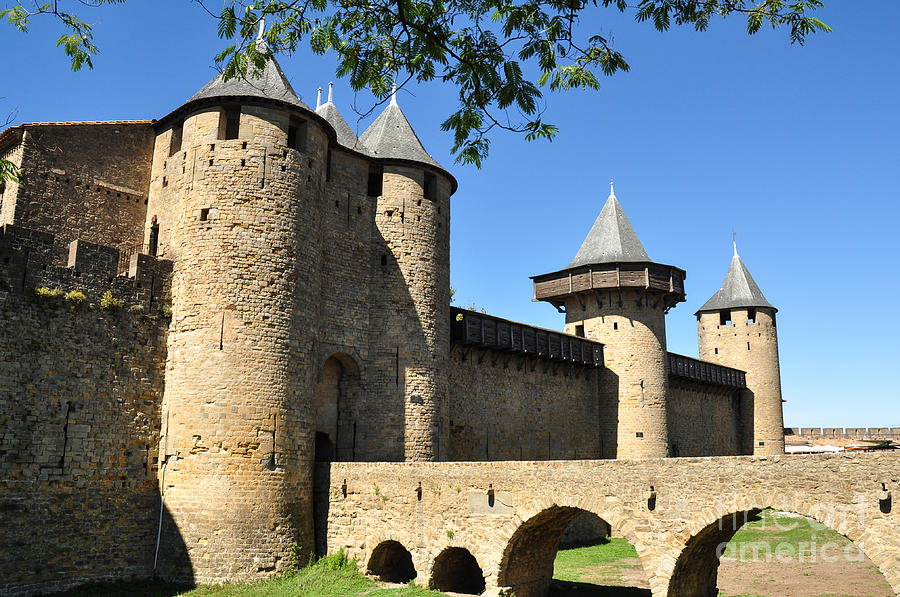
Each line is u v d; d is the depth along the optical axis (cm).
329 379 2564
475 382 3017
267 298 2169
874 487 1402
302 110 2348
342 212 2633
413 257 2705
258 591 1869
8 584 1786
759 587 2355
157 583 1975
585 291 3791
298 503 2133
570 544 3225
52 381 1944
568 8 882
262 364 2119
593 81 952
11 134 2248
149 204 2475
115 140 2442
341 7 924
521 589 2003
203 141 2264
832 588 2316
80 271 2055
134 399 2108
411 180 2780
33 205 2212
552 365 3484
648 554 1670
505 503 1897
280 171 2269
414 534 2038
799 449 5519
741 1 898
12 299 1906
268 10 917
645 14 909
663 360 3781
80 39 1042
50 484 1900
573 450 3512
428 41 920
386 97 998
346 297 2581
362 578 2047
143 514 2066
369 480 2155
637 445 3600
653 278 3738
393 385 2578
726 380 4844
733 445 4953
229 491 2006
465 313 2933
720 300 5269
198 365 2094
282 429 2119
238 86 2311
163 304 2211
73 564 1911
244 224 2184
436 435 2614
